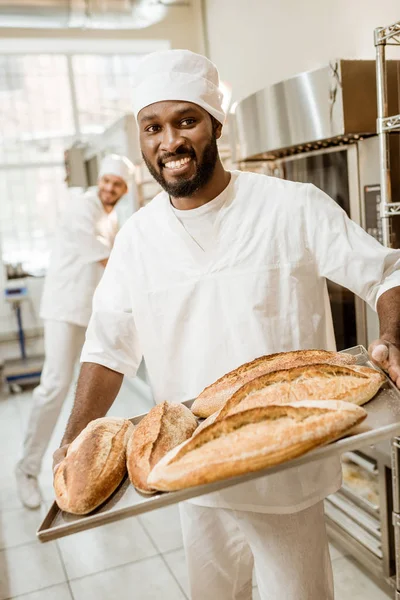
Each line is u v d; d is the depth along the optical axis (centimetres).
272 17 340
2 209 562
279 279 121
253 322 121
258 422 80
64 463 86
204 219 122
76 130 568
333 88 179
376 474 200
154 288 127
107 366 129
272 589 123
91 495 78
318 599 121
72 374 290
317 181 209
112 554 233
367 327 196
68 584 216
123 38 464
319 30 292
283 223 121
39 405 282
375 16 245
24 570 228
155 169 118
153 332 130
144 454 84
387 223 158
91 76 562
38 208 573
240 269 121
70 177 493
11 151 559
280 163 231
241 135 237
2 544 249
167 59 112
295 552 119
